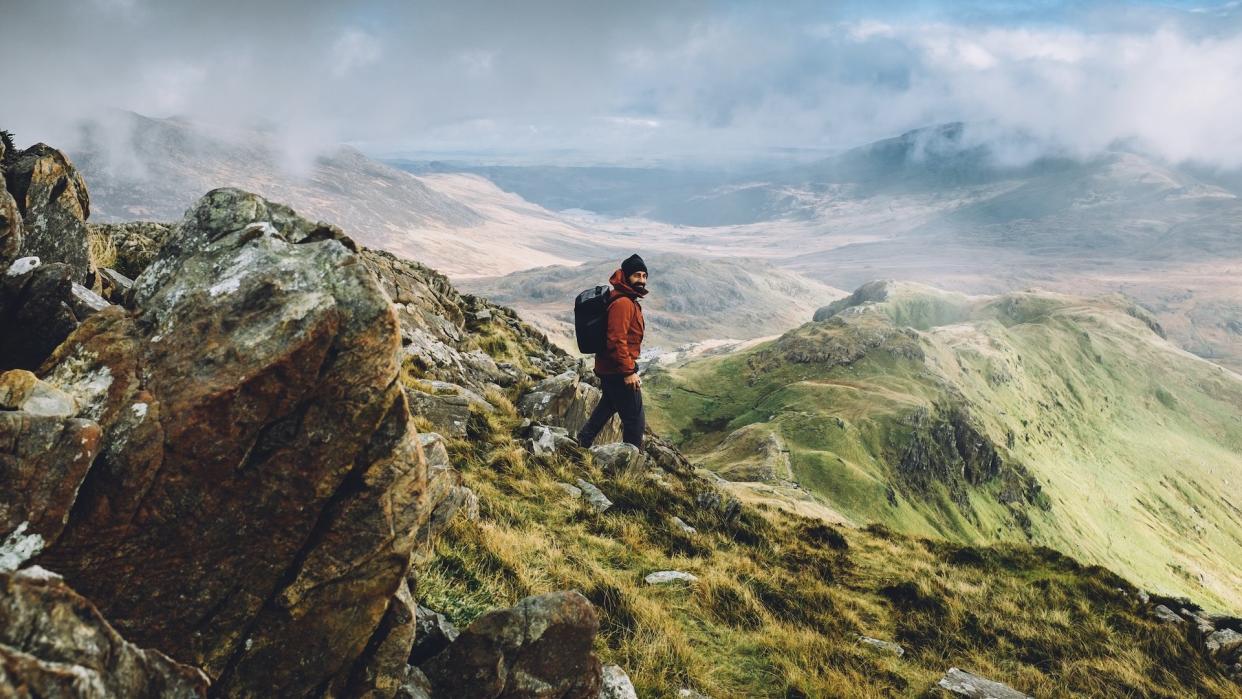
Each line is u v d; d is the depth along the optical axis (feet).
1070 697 34.42
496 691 16.69
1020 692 33.35
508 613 17.63
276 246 14.55
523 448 46.21
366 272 14.08
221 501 12.34
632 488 48.32
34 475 10.82
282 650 13.08
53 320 16.65
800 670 29.19
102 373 12.69
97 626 9.48
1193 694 38.99
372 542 13.61
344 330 13.41
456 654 17.15
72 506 11.20
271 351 12.64
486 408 52.75
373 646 14.20
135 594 11.73
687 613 32.22
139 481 11.68
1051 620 46.24
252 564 12.69
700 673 26.18
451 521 28.30
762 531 55.31
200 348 12.89
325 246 14.58
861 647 34.81
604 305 44.96
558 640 17.97
